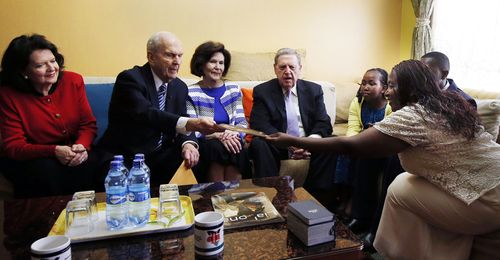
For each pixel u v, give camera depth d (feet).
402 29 11.79
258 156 7.00
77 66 9.50
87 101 7.09
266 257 3.32
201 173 6.95
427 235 4.94
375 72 7.74
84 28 9.36
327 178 7.31
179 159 6.48
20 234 3.77
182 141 6.54
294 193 4.94
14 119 6.14
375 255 6.16
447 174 4.58
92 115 7.11
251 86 9.03
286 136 5.26
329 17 11.12
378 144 4.61
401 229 5.15
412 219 5.04
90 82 8.13
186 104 7.27
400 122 4.55
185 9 9.93
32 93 6.28
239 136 7.23
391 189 5.27
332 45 11.32
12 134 6.08
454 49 10.22
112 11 9.45
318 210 3.67
